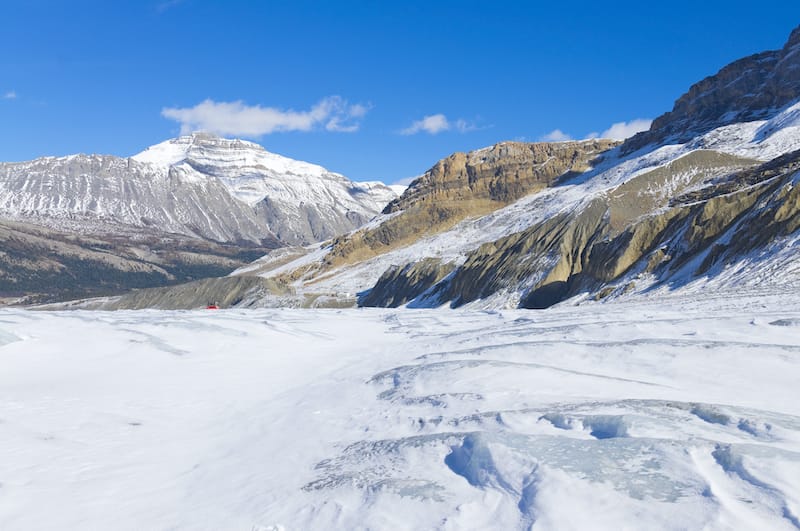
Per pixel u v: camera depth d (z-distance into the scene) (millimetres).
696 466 5504
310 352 17891
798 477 5078
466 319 25812
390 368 13477
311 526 5816
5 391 11562
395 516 5602
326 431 9305
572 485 5422
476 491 5840
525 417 7781
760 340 12133
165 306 100188
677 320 15328
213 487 7344
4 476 7445
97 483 7445
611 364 11156
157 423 10211
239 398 12211
